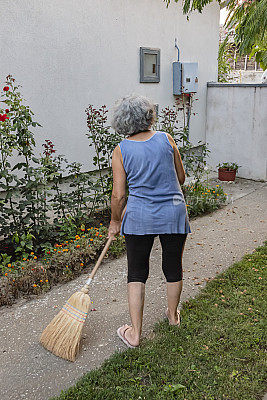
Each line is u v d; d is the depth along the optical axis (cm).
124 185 238
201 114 763
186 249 412
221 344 248
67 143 508
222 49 460
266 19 375
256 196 621
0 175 359
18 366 238
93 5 500
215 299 303
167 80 659
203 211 531
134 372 225
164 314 289
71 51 486
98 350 252
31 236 357
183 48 681
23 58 436
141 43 589
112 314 292
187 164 593
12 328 277
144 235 233
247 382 215
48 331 252
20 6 420
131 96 234
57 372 233
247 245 420
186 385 216
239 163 746
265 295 305
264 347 246
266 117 684
